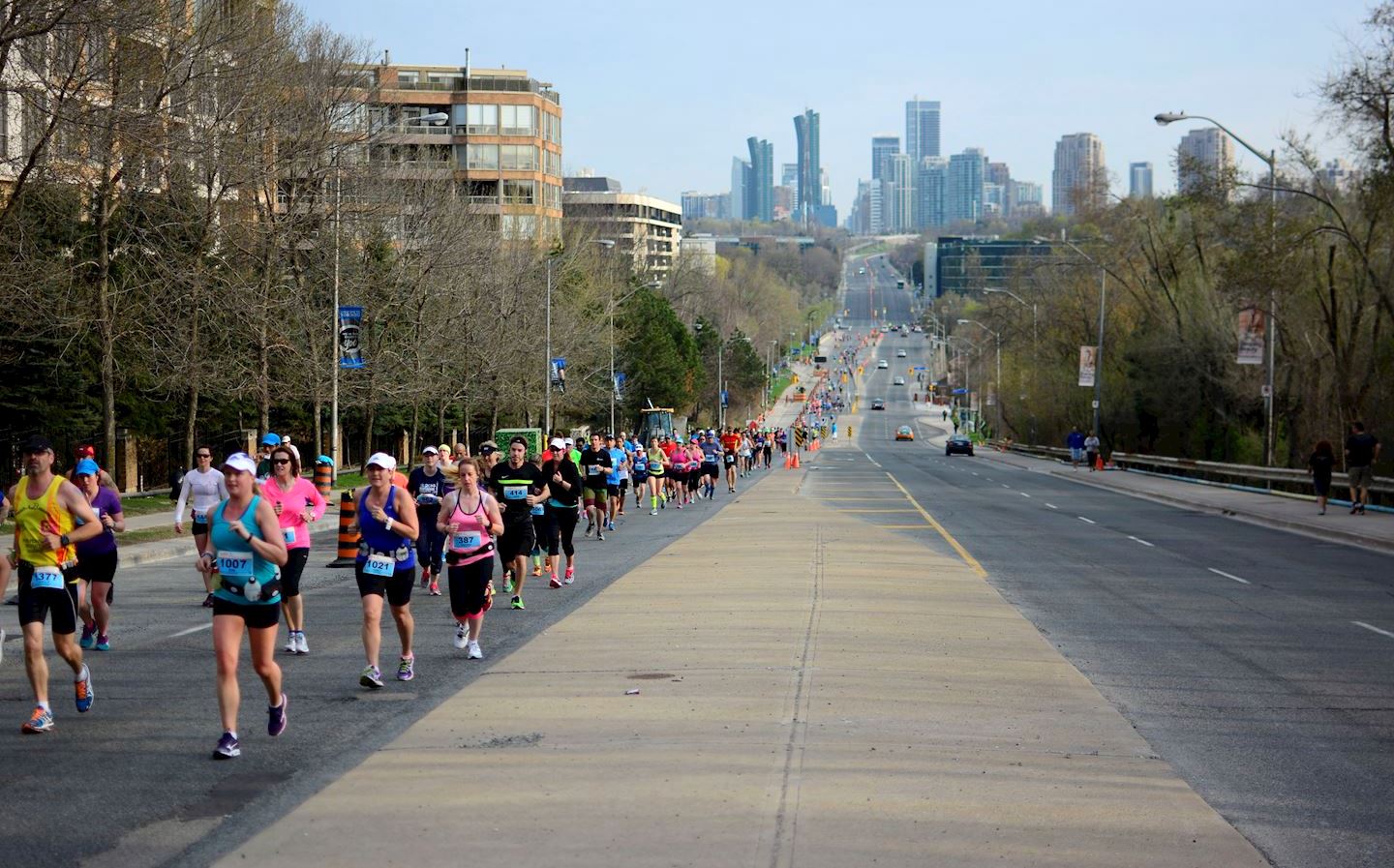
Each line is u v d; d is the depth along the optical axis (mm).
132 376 44906
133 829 8062
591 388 80000
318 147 44219
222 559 9953
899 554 25891
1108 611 18500
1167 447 73625
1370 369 46438
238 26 38250
